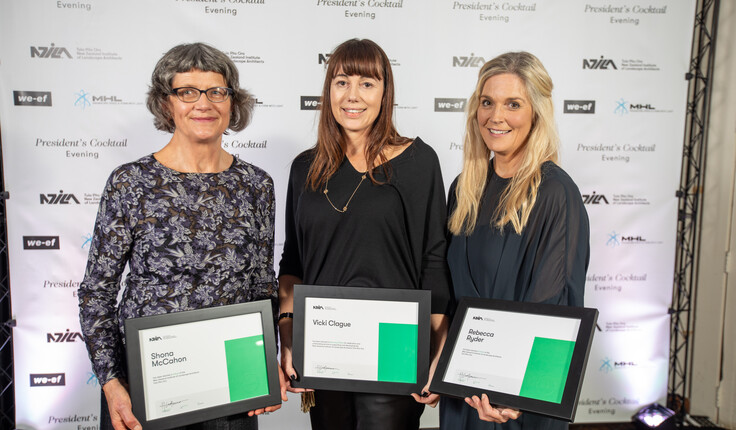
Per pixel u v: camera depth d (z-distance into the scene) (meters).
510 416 1.39
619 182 2.60
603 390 2.70
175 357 1.34
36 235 2.40
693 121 2.61
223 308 1.37
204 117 1.37
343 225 1.58
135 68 2.36
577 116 2.54
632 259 2.64
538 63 1.53
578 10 2.48
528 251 1.50
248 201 1.45
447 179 2.54
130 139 2.39
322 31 2.41
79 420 2.50
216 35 2.38
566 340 1.35
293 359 1.54
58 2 2.29
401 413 1.57
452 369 1.44
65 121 2.36
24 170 2.37
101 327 1.33
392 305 1.51
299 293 1.55
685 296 2.76
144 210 1.32
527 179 1.51
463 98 2.49
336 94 1.57
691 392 2.80
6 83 2.31
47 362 2.46
